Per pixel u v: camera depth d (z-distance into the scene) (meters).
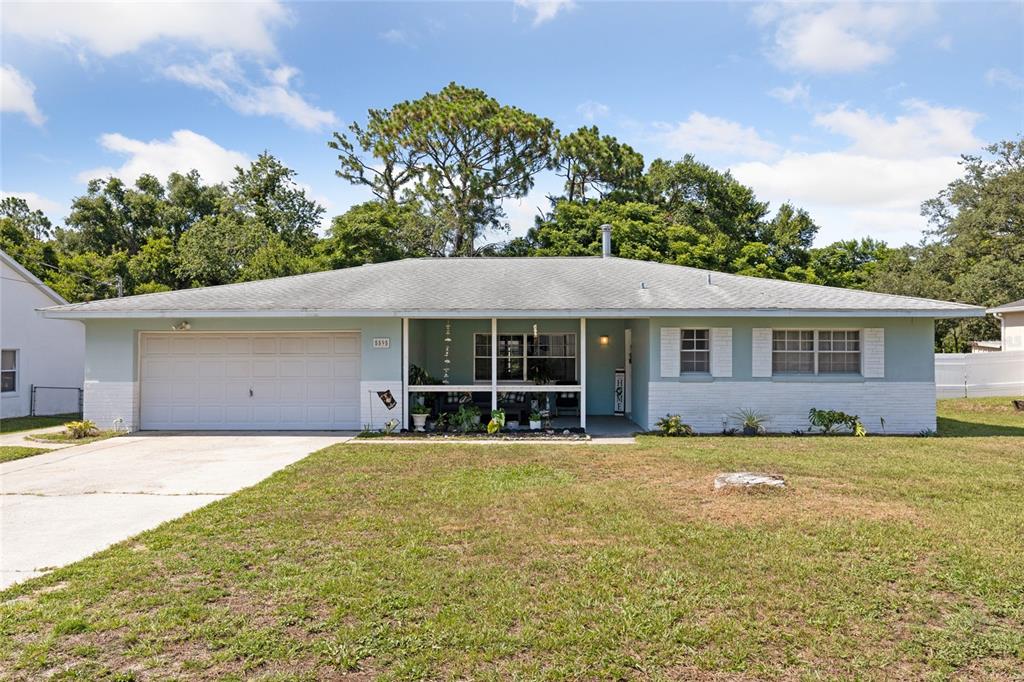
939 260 33.38
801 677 3.38
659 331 12.83
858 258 43.81
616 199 35.34
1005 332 23.59
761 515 6.29
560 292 13.58
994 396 19.95
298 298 13.13
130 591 4.48
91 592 4.44
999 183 33.12
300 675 3.38
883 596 4.35
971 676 3.39
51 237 46.28
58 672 3.40
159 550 5.36
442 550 5.31
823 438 11.89
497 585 4.55
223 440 11.92
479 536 5.68
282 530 5.89
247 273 29.47
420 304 12.61
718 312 12.21
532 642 3.73
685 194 38.88
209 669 3.44
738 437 12.16
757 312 12.22
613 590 4.46
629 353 15.52
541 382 15.65
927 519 6.13
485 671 3.43
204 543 5.54
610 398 15.83
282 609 4.17
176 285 34.56
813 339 12.94
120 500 7.21
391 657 3.57
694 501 6.88
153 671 3.42
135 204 42.56
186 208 44.62
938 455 9.75
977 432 12.95
